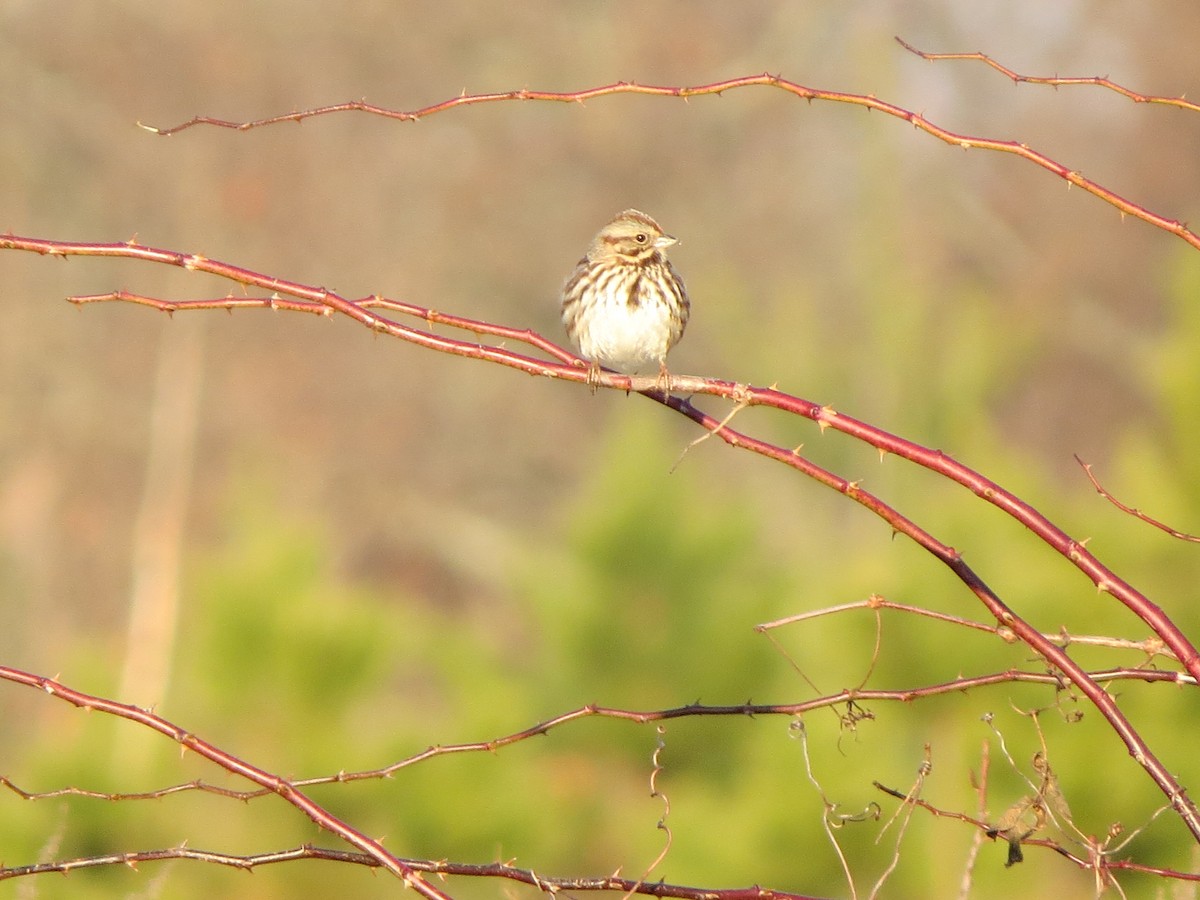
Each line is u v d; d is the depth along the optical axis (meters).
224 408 25.19
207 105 26.03
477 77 28.05
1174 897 4.60
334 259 26.73
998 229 28.05
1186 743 8.72
